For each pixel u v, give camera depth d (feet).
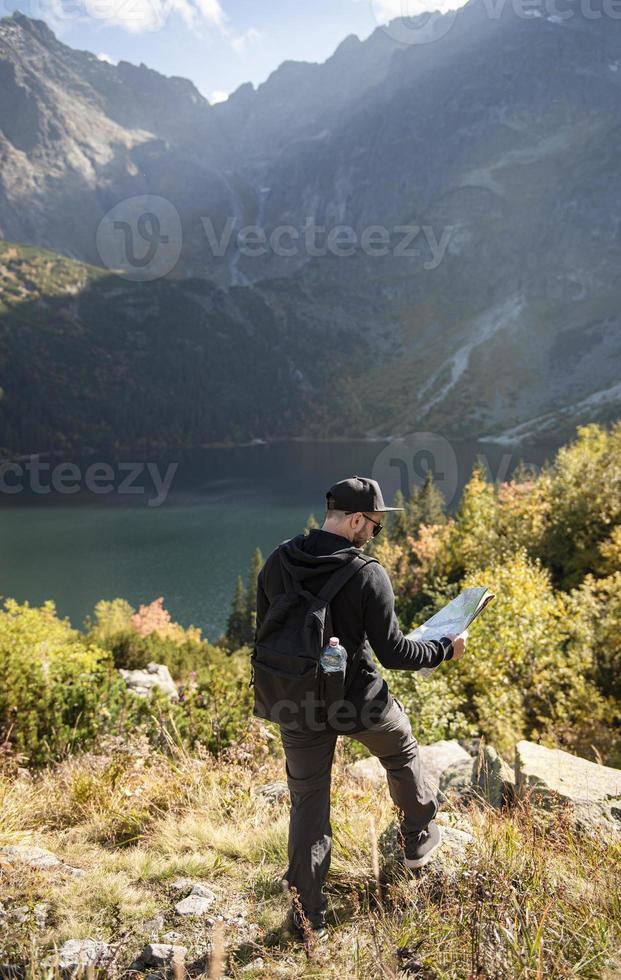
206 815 11.33
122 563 416.67
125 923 8.05
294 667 7.57
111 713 19.42
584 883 7.63
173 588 368.68
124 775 13.51
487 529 110.22
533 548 101.30
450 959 6.74
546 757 12.18
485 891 7.35
